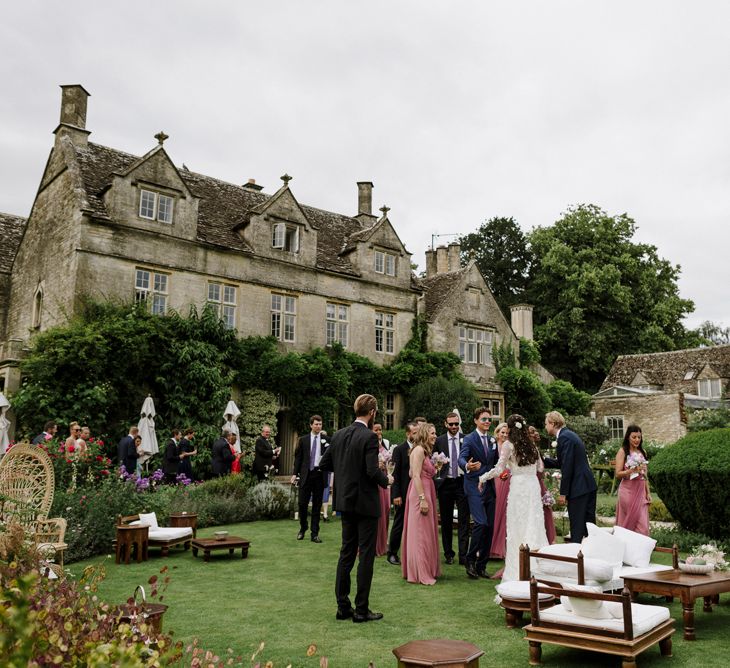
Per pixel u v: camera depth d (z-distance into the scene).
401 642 5.10
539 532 6.92
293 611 6.02
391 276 26.48
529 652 4.82
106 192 19.17
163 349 18.64
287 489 13.76
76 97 20.92
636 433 8.49
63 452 10.80
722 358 36.72
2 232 25.27
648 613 4.84
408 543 7.50
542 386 30.25
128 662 2.29
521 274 48.69
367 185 29.59
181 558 8.80
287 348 22.67
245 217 22.45
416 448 7.59
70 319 17.80
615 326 41.38
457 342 28.41
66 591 3.28
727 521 9.77
